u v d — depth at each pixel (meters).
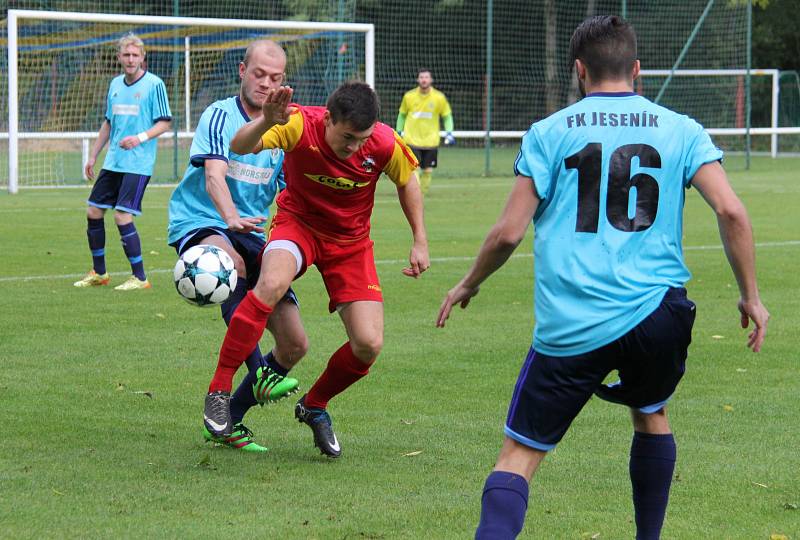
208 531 7.99
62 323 16.61
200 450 10.25
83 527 8.01
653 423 7.58
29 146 49.12
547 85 75.81
